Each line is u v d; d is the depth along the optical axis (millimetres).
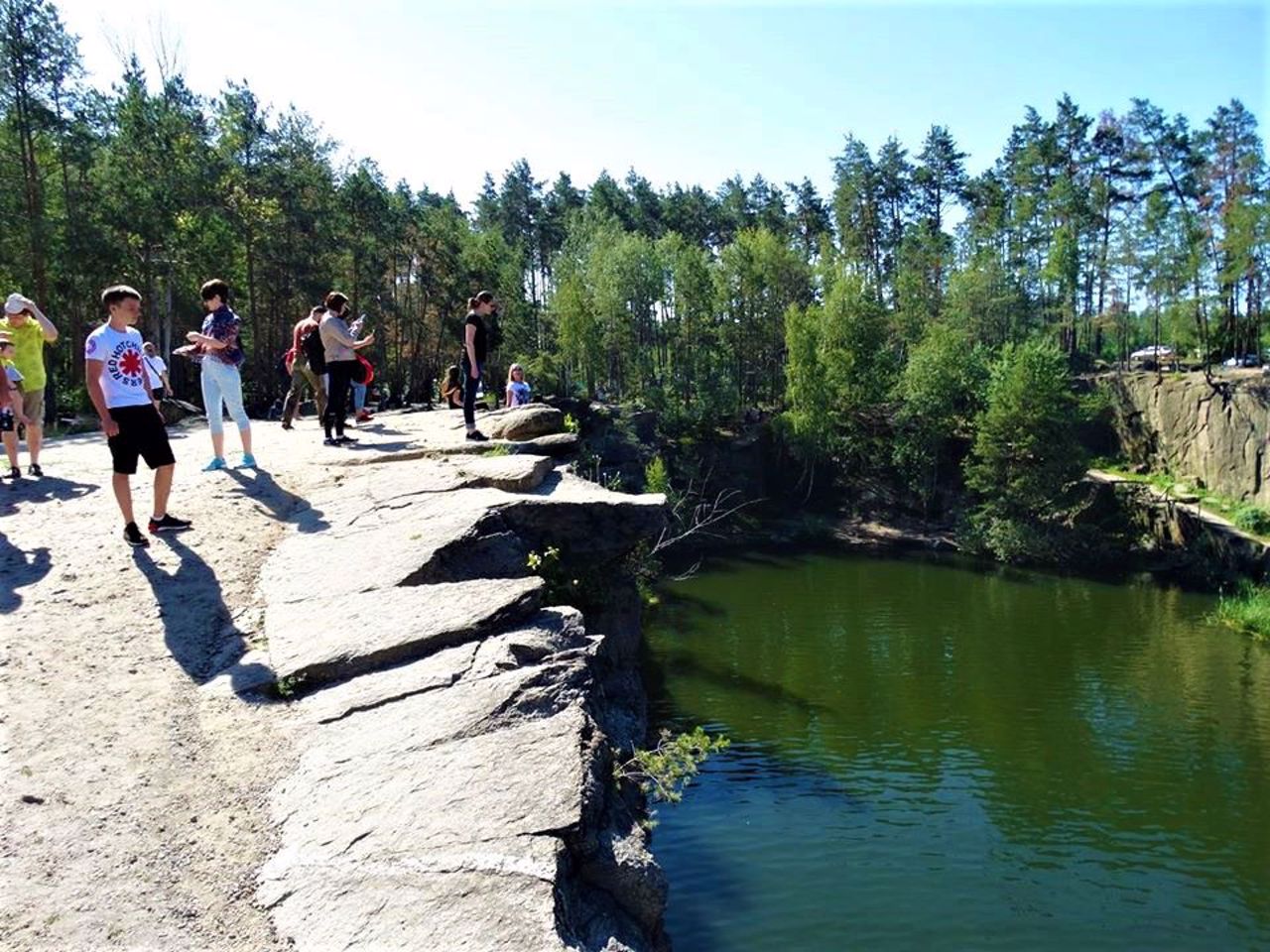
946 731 22438
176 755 4863
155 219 34281
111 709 5242
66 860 4016
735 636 31031
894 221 75875
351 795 4508
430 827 4242
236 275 41344
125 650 5926
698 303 64312
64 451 12633
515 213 80500
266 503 8961
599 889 4465
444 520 8070
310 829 4281
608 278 62219
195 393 40250
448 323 54781
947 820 17562
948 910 14234
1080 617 34500
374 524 8242
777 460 57719
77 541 7605
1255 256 48875
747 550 47625
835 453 56656
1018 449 47750
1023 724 22984
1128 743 21781
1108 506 47656
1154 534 45281
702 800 18156
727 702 24219
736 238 71500
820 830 16922
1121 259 56625
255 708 5395
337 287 45312
